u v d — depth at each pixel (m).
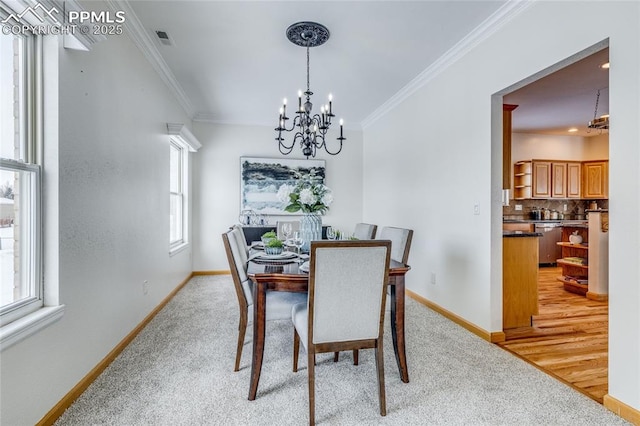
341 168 5.77
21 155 1.58
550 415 1.70
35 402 1.52
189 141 4.37
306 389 1.95
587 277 4.18
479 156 2.81
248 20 2.55
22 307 1.51
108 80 2.24
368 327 1.72
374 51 3.06
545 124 5.72
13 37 1.53
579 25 1.93
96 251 2.08
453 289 3.18
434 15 2.48
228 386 1.98
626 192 1.67
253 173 5.38
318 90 4.10
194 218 5.24
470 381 2.04
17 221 1.55
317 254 1.60
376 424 1.63
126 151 2.55
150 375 2.09
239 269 2.18
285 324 3.09
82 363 1.92
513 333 2.84
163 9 2.40
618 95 1.71
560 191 6.43
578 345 2.61
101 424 1.61
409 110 4.07
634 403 1.64
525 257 2.96
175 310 3.44
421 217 3.80
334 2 2.33
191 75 3.63
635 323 1.64
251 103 4.61
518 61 2.38
